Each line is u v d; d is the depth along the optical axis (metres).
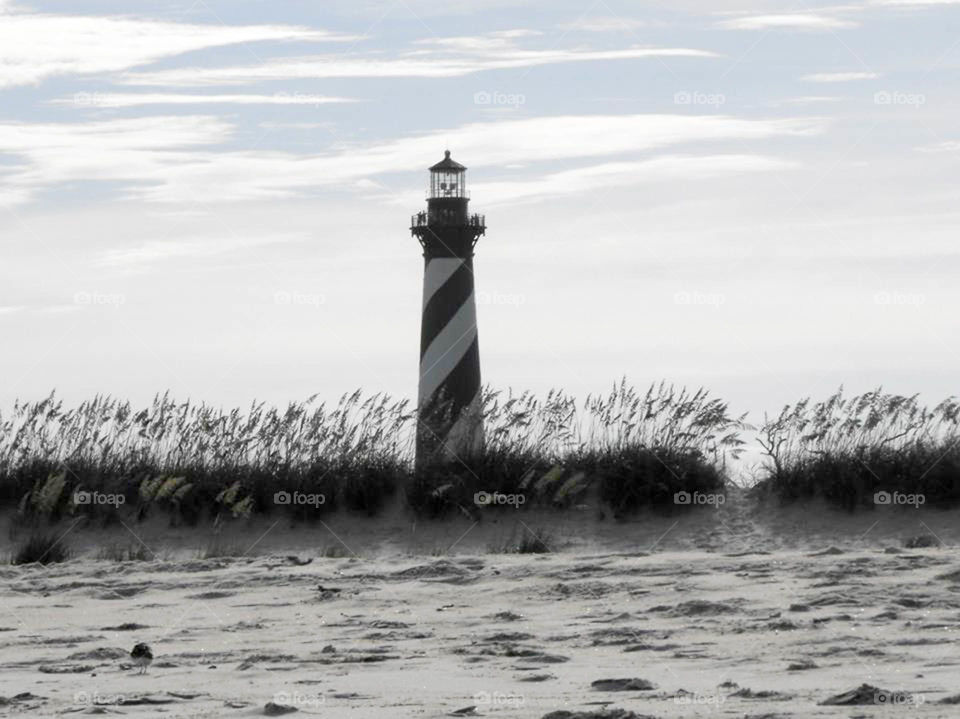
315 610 29.73
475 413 47.97
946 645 23.22
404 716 18.58
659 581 30.84
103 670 23.09
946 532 41.97
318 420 47.62
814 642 23.75
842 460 44.47
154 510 46.38
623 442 46.88
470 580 32.44
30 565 39.19
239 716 19.00
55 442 48.22
